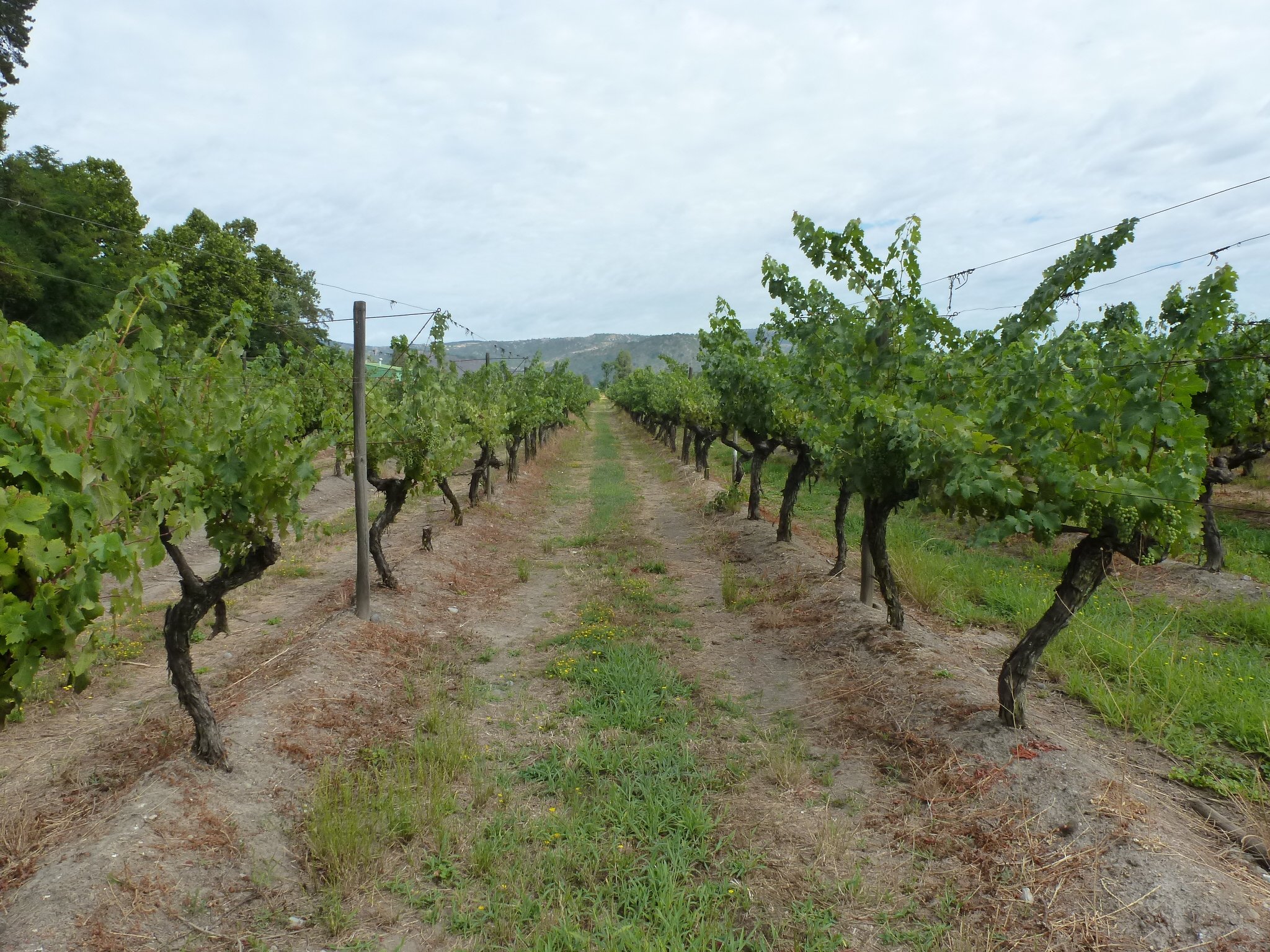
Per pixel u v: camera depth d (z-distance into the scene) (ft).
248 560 16.99
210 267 99.60
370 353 45.21
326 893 12.94
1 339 10.66
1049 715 19.56
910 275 22.61
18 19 72.13
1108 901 11.84
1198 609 28.86
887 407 20.07
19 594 10.34
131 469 13.62
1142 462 15.83
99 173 90.94
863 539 27.94
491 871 13.69
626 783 16.88
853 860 14.07
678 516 54.24
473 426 52.49
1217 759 17.01
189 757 15.83
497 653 26.43
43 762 17.60
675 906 12.62
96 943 11.03
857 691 21.30
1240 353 31.81
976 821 14.56
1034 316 19.75
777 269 26.17
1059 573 34.65
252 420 16.48
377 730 19.54
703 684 23.03
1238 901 11.44
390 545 41.34
